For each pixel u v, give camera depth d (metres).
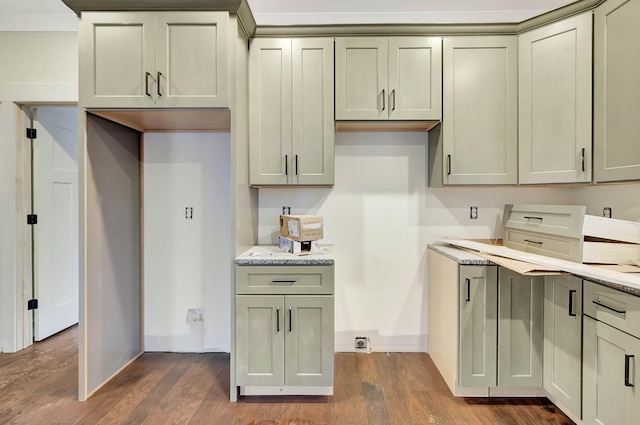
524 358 2.01
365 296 2.71
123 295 2.45
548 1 2.50
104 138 2.21
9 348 2.69
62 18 2.64
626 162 1.80
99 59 1.96
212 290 2.70
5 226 2.70
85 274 2.04
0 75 2.67
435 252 2.49
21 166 2.76
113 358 2.32
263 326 2.02
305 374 2.01
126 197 2.48
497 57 2.27
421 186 2.68
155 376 2.32
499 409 1.95
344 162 2.69
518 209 2.31
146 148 2.67
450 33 2.28
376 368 2.44
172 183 2.68
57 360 2.56
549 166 2.15
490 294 2.00
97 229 2.15
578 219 1.75
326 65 2.29
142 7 1.96
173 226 2.69
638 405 1.35
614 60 1.86
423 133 2.67
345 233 2.70
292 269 2.01
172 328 2.71
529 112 2.21
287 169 2.29
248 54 2.28
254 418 1.86
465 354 2.02
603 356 1.54
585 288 1.66
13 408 1.94
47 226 2.97
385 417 1.87
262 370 2.02
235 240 2.04
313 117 2.29
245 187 2.24
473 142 2.29
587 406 1.65
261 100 2.29
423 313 2.71
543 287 2.00
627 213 2.05
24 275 2.80
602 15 1.94
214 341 2.71
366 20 2.66
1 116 2.68
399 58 2.29
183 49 1.97
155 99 1.96
